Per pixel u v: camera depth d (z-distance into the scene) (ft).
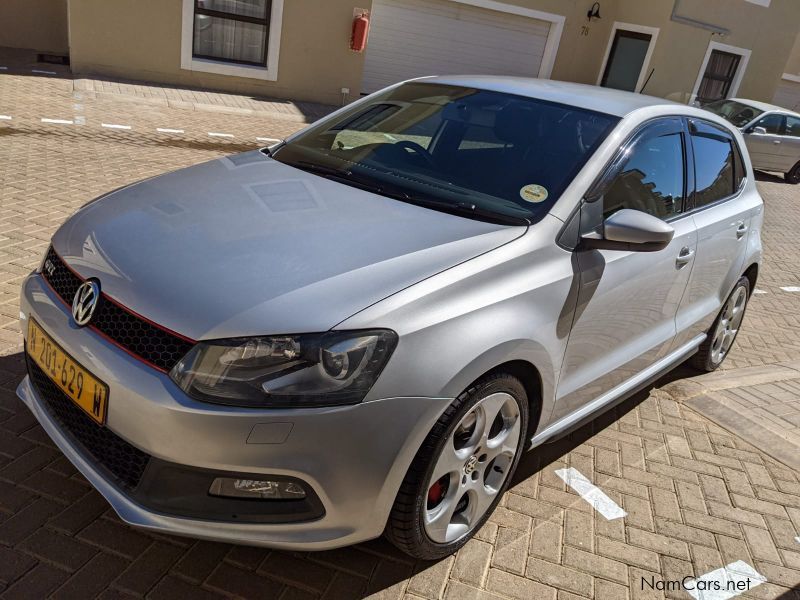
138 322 7.07
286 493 6.96
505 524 9.61
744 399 14.57
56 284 8.20
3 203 18.17
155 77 39.45
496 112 11.02
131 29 37.93
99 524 8.36
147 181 10.02
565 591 8.58
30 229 16.69
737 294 15.12
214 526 7.00
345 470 6.89
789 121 48.37
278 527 7.04
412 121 11.30
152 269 7.44
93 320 7.42
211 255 7.59
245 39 40.93
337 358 6.74
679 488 11.12
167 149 27.12
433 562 8.67
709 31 54.08
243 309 6.85
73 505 8.56
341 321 6.84
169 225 8.25
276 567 8.18
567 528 9.74
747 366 16.75
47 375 7.90
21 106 30.22
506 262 8.25
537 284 8.45
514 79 12.49
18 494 8.58
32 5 44.34
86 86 35.58
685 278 11.84
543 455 11.44
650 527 10.05
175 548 8.21
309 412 6.66
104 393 7.02
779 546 10.07
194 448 6.64
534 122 10.63
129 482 7.25
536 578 8.71
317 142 11.37
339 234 8.14
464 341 7.46
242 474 6.73
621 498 10.62
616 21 53.06
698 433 12.95
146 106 34.32
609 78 54.90
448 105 11.48
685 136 12.02
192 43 39.42
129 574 7.75
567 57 52.85
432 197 9.40
